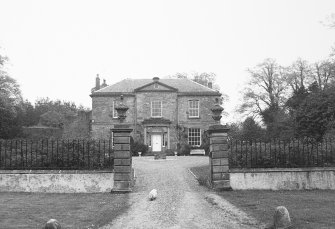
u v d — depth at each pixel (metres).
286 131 33.62
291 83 47.88
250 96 49.22
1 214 9.84
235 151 14.77
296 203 10.99
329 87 31.91
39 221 9.07
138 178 17.20
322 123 27.53
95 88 45.88
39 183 14.00
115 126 14.13
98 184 14.05
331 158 14.78
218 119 14.62
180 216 9.95
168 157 32.12
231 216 9.75
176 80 44.28
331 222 8.48
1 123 37.03
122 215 10.04
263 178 14.24
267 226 8.47
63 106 77.44
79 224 8.89
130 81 43.44
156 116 41.25
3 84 36.41
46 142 14.55
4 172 14.02
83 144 14.54
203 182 15.28
